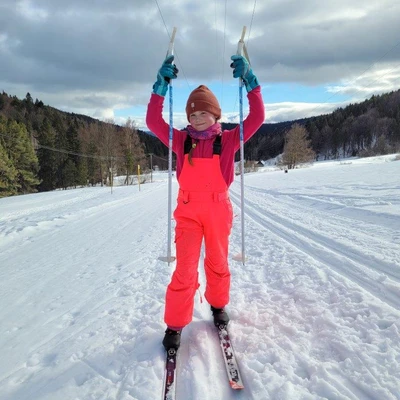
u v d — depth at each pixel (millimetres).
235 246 4996
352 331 2141
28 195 26891
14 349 2348
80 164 50375
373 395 1577
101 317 2727
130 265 4398
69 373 1941
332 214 7652
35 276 4207
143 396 1664
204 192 2088
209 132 2123
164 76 2244
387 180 13805
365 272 3367
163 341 2070
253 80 2236
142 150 52375
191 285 2102
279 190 15117
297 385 1675
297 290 2893
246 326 2324
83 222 9109
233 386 1690
